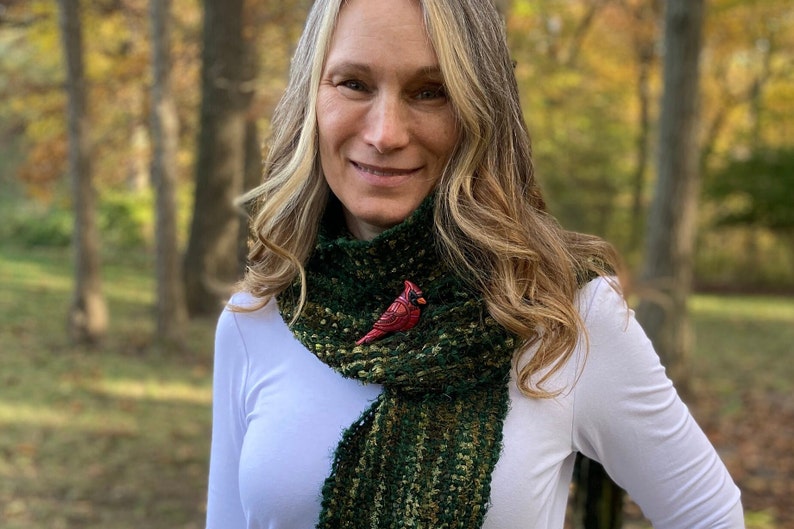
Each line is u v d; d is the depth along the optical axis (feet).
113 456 17.94
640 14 51.44
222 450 4.69
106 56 40.06
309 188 4.45
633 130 62.75
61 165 42.55
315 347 4.09
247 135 33.42
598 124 58.39
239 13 29.48
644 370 3.93
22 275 44.24
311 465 4.03
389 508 3.79
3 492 15.64
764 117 60.59
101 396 22.49
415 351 3.88
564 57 53.01
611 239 59.41
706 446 4.10
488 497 3.69
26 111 42.96
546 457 3.86
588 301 3.94
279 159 4.60
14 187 67.36
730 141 65.62
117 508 15.35
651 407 3.93
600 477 4.90
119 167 46.68
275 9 31.17
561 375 3.86
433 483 3.71
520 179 4.11
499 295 3.82
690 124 24.45
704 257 59.41
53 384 23.26
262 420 4.25
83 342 28.48
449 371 3.81
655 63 55.52
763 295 54.49
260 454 4.15
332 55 4.03
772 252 58.39
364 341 4.03
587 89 56.65
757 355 32.60
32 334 29.55
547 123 55.83
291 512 4.06
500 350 3.84
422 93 3.95
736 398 25.18
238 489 4.65
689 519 4.03
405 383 3.83
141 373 25.39
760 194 54.54
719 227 57.72
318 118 4.17
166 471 17.26
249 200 5.11
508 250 3.81
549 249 3.97
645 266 25.34
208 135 33.32
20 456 17.52
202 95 32.94
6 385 22.75
